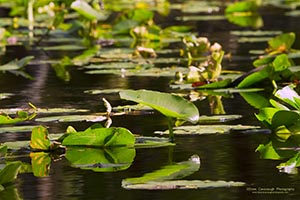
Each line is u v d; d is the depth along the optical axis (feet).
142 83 36.96
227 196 19.51
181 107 24.75
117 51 48.26
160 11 73.36
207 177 21.34
